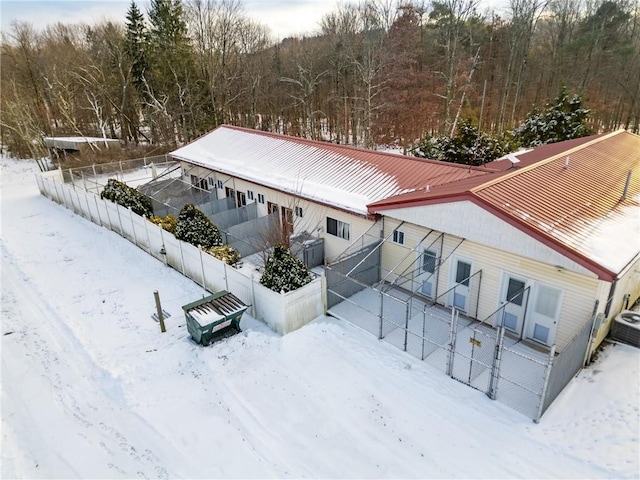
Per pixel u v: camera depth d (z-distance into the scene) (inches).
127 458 342.6
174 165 1412.4
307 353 463.2
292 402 397.1
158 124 1802.4
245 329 510.0
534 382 405.4
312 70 1856.5
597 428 345.7
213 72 1820.9
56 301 596.1
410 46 1672.0
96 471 331.6
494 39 1796.3
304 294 501.0
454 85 1470.2
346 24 1871.3
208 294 603.8
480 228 452.8
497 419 366.3
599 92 1656.0
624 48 1615.4
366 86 1662.2
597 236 417.7
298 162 826.2
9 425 381.4
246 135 1062.4
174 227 710.5
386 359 449.7
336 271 543.2
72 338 508.1
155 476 325.4
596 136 799.1
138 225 762.2
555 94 1667.1
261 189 829.2
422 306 547.5
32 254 765.9
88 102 1889.8
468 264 503.5
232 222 823.7
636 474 302.8
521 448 336.8
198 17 1812.3
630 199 526.9
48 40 2536.9
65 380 438.0
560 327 436.5
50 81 1920.5
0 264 725.3
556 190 501.4
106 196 870.4
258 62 1994.3
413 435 356.2
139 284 642.2
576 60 1695.4
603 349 439.5
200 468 331.6
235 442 355.3
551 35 1877.5
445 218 487.5
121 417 386.0
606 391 380.8
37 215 999.0
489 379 411.5
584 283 404.2
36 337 516.1
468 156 970.7
